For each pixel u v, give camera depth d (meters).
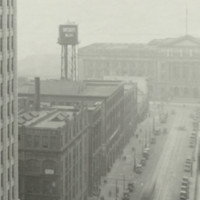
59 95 152.62
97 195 128.12
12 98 86.62
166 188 132.75
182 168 151.88
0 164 81.62
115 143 162.62
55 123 107.69
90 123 127.12
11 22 85.44
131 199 123.62
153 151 173.38
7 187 84.75
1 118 81.75
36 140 100.00
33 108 127.25
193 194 126.62
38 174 100.38
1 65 81.19
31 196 101.31
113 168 153.75
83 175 121.62
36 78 126.31
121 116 175.62
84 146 121.94
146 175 145.50
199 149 174.38
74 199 112.75
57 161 99.38
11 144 86.44
